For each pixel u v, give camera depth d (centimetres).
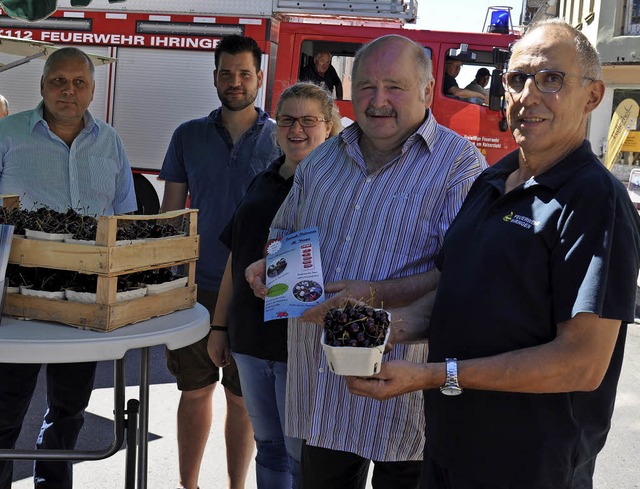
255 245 301
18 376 302
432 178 244
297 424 258
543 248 175
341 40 812
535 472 179
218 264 381
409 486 253
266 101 801
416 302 226
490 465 183
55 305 229
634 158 1859
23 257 232
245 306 296
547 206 176
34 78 859
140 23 823
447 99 816
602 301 165
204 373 355
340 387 246
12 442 304
